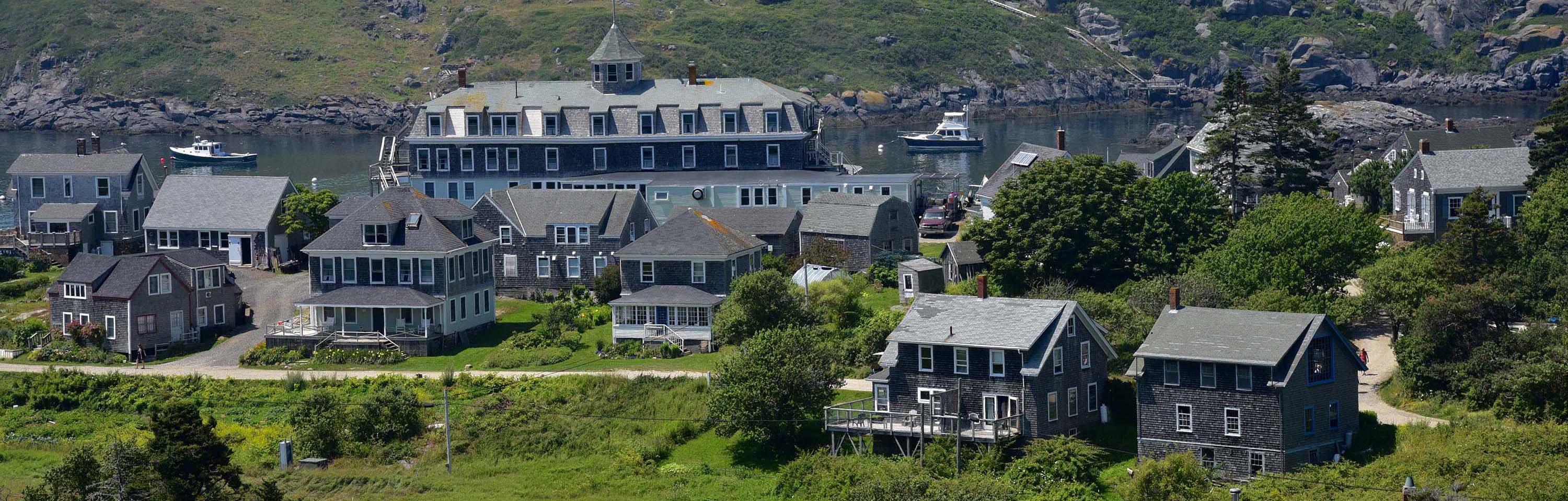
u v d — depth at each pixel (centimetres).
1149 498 19550
